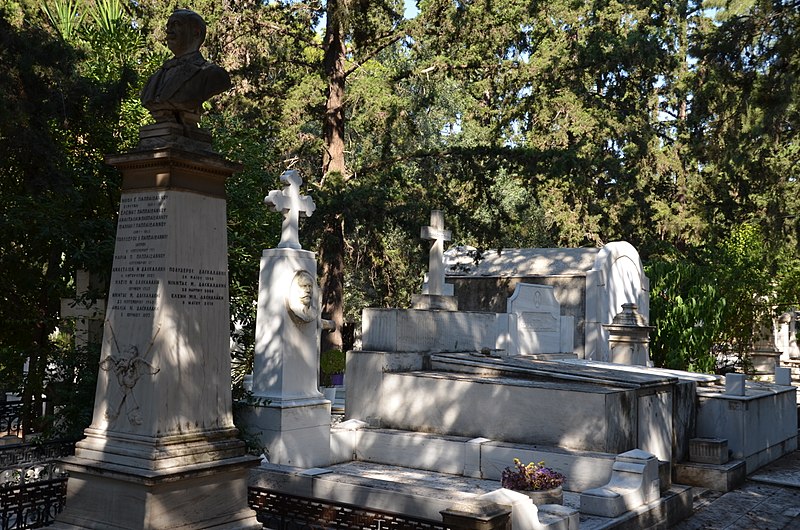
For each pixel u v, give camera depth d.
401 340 15.65
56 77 14.37
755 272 28.41
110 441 7.75
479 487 12.49
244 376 15.73
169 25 8.24
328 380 24.28
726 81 20.94
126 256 7.99
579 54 34.84
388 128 27.73
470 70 28.97
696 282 26.66
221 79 8.20
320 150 28.38
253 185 16.91
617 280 25.88
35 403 15.34
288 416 13.07
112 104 14.48
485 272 28.25
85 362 12.66
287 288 13.46
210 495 7.79
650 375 15.51
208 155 8.03
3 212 14.20
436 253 17.88
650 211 37.59
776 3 20.25
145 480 7.20
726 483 14.74
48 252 14.87
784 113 19.67
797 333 34.75
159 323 7.62
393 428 15.01
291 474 10.90
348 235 30.72
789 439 19.30
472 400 14.20
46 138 13.84
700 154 26.75
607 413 12.86
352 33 27.75
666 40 43.50
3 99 13.30
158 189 7.84
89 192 14.66
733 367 28.72
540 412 13.48
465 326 17.34
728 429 16.14
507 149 27.19
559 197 38.53
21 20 17.47
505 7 27.42
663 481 12.76
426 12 26.94
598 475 12.35
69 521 7.74
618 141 40.41
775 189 23.16
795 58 19.77
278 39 26.98
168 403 7.61
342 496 10.41
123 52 16.97
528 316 20.67
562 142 36.72
